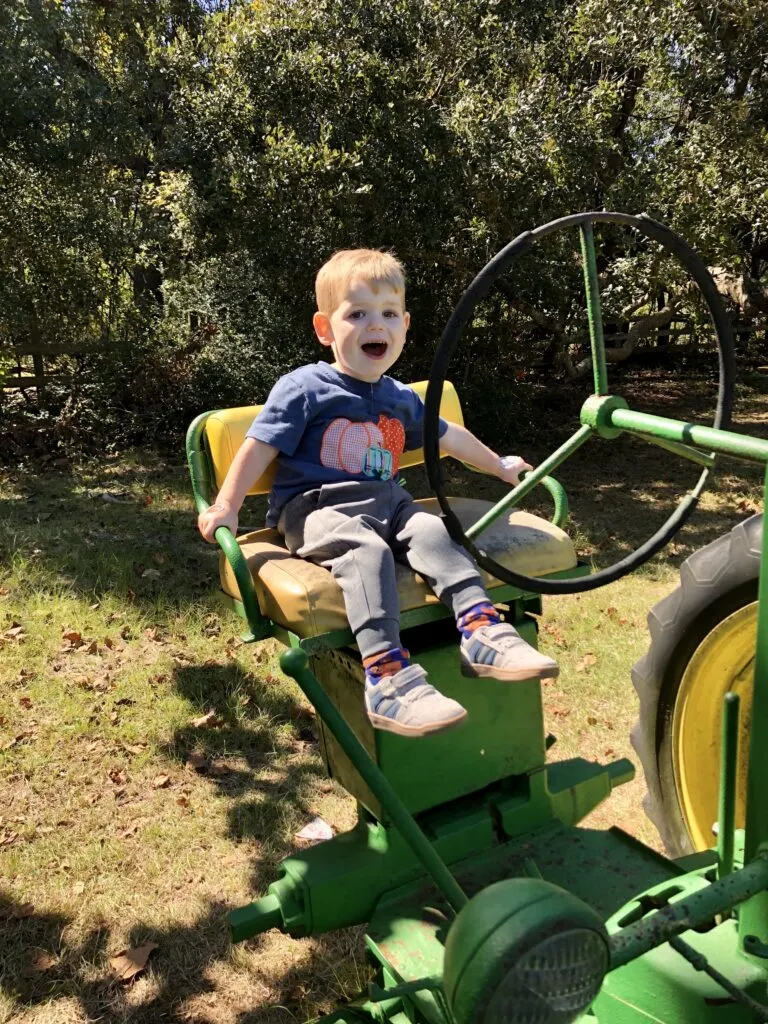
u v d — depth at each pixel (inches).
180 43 302.2
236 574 77.2
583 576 85.4
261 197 277.1
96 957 100.1
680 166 310.2
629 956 48.8
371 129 282.0
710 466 69.3
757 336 544.7
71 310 355.9
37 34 306.3
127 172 383.6
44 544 229.0
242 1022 91.4
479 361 332.8
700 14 317.1
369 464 86.0
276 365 333.1
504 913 41.7
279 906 78.6
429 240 284.7
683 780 93.1
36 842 119.6
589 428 66.8
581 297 319.0
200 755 140.6
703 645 87.1
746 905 57.1
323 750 90.8
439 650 81.5
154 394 355.9
